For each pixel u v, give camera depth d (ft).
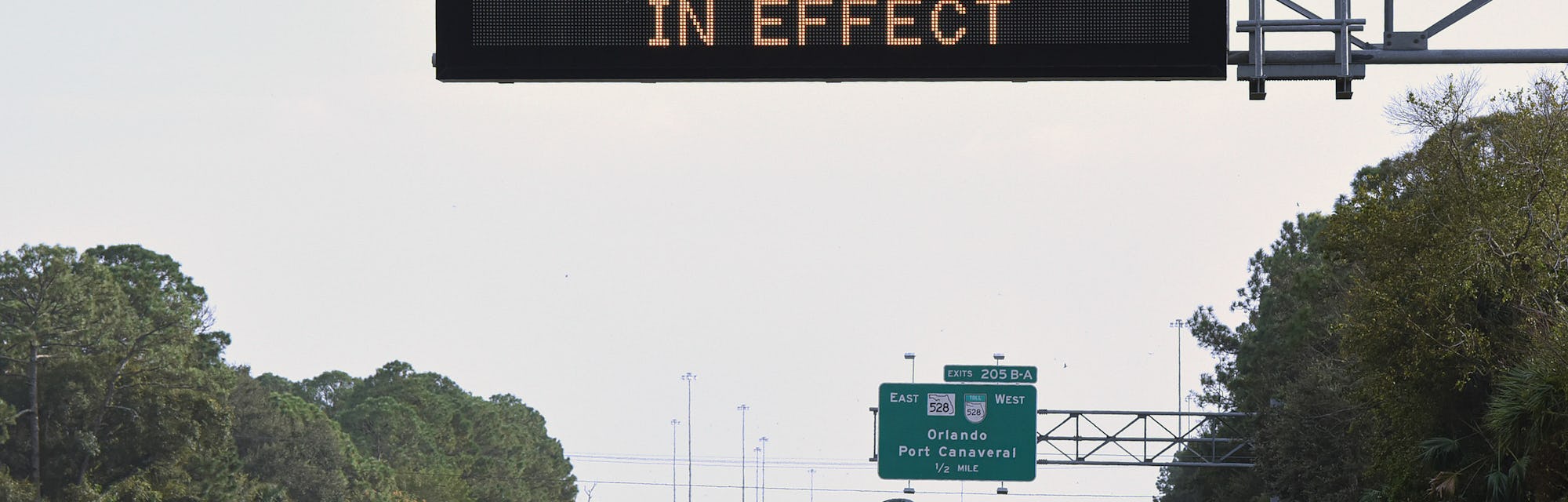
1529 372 327.88
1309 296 616.39
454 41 168.76
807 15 167.43
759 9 167.63
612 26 168.55
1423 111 379.55
